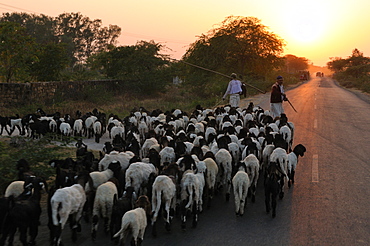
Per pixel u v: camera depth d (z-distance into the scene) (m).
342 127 19.91
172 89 50.53
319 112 26.75
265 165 10.48
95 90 31.59
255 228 7.50
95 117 17.53
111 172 8.53
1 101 23.50
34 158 10.27
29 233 6.70
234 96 20.08
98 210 7.13
